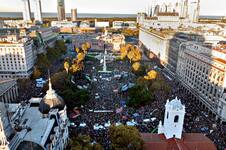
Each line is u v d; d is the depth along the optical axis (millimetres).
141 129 125750
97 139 116062
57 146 93750
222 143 115938
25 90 189375
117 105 156750
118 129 102562
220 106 141250
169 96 176000
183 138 96062
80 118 137625
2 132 70500
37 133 89500
